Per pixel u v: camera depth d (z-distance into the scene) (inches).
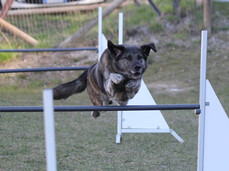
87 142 347.9
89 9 739.4
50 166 161.0
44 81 618.2
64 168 283.1
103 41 371.2
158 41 717.9
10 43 656.4
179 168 290.0
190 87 580.1
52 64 656.4
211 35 737.6
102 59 244.2
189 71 634.2
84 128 397.4
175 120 442.9
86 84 272.8
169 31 742.5
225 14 802.2
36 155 308.7
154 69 648.4
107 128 400.2
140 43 705.0
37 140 347.9
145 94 346.9
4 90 562.9
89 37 703.1
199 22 748.0
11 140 344.5
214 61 663.1
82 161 298.8
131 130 362.9
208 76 606.9
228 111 460.1
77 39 690.8
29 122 410.3
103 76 245.3
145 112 364.8
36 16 741.3
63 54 681.0
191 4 780.0
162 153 324.5
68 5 728.3
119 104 252.2
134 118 366.0
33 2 713.0
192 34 737.0
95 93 262.7
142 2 817.5
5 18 685.9
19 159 298.4
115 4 703.1
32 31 715.4
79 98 531.8
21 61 657.6
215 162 239.1
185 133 389.4
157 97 537.3
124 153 321.7
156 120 365.1
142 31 738.2
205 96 234.4
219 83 580.7
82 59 674.8
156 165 295.3
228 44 715.4
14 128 384.2
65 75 642.2
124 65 234.7
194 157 315.9
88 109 222.5
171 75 625.9
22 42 675.4
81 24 719.1
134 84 237.3
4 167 280.7
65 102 508.1
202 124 235.3
